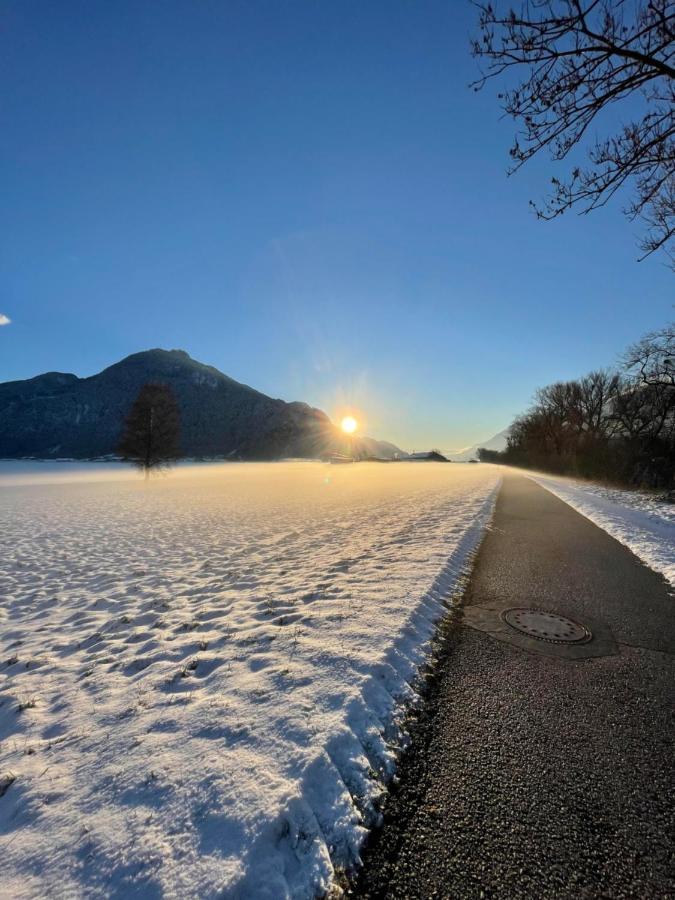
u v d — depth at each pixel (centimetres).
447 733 274
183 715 291
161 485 3219
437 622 456
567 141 489
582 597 545
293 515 1417
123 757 251
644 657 380
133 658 407
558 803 216
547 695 318
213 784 220
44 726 299
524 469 5572
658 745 260
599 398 4375
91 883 174
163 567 800
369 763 243
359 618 450
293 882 175
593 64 439
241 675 347
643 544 819
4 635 511
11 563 870
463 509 1305
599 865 183
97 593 662
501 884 175
